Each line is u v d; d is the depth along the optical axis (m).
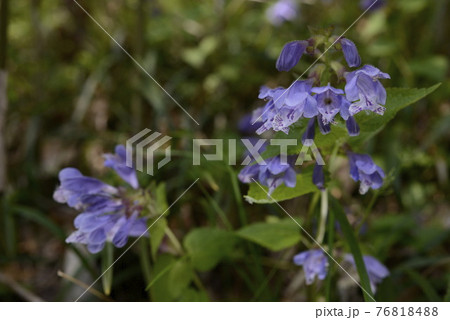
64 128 0.59
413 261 0.40
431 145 0.54
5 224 0.45
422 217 0.49
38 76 0.62
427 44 0.65
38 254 0.49
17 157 0.57
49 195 0.55
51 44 0.68
